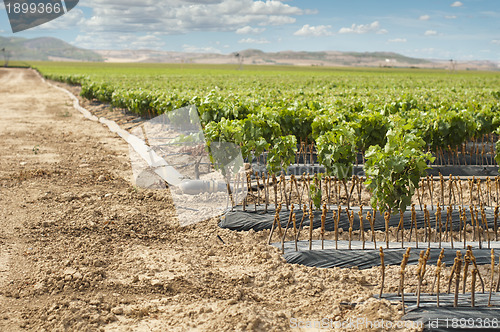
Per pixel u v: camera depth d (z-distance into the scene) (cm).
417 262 580
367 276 551
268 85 3525
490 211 727
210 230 686
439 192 878
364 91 2488
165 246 633
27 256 580
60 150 1309
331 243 625
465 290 513
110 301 484
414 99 1612
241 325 433
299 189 874
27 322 440
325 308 478
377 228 707
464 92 2536
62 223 688
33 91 3972
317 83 4028
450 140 1076
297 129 1095
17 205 777
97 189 890
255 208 720
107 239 639
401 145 633
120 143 1446
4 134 1564
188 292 507
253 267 573
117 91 2314
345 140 756
